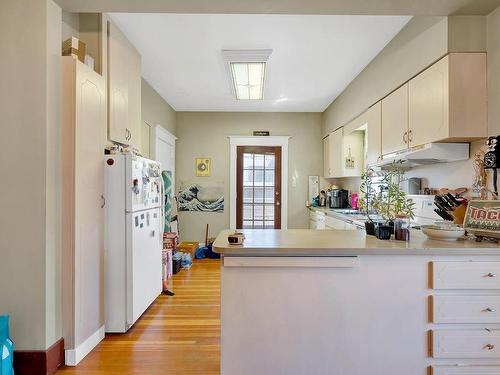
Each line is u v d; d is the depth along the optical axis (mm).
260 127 5781
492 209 1790
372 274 1682
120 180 2516
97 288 2367
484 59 2135
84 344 2191
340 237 1972
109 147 2639
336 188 5426
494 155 1959
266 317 1680
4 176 1944
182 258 4562
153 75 3924
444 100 2158
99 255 2402
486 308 1660
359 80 3805
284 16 2590
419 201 2709
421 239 1883
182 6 2078
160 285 3234
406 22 2635
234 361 1683
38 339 1939
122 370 2029
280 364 1689
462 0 1971
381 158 3131
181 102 5145
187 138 5750
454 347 1669
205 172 5758
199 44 3088
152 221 2988
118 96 2736
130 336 2486
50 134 1977
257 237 1975
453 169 2451
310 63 3514
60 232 2074
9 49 1941
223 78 4023
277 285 1681
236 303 1682
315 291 1682
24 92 1938
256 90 4293
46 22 1941
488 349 1666
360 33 2826
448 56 2127
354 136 4480
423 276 1679
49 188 1971
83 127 2172
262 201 5809
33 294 1941
